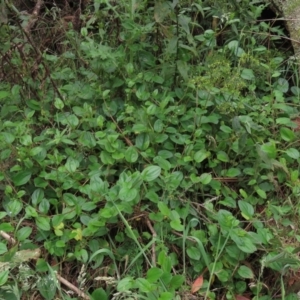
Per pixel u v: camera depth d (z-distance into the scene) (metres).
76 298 0.80
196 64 1.21
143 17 1.21
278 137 1.05
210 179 0.93
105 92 1.08
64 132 1.02
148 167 0.87
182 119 1.05
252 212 0.88
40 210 0.89
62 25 1.27
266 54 1.24
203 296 0.81
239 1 1.28
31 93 1.13
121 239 0.88
